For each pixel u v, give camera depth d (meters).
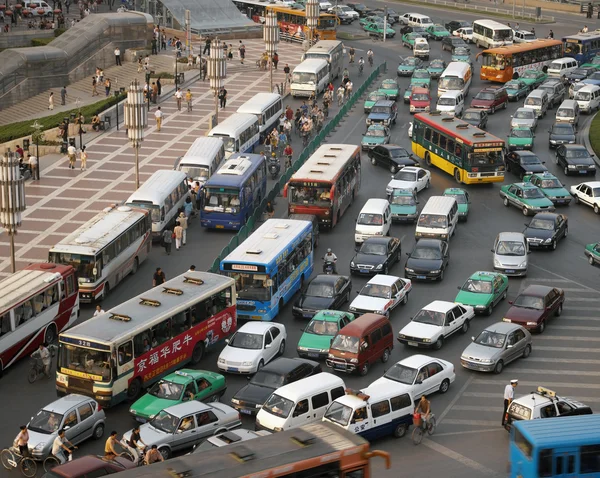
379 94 108.00
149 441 43.22
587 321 60.12
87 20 125.81
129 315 51.72
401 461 43.88
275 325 55.16
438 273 64.88
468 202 77.56
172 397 47.50
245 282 58.59
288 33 143.38
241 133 89.62
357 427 44.56
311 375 50.31
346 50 137.75
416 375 48.97
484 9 168.00
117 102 104.31
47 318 56.31
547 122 103.50
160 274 62.28
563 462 37.28
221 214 73.94
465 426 47.41
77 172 86.94
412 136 93.19
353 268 66.19
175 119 103.44
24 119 110.19
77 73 121.50
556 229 71.75
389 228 74.06
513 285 65.44
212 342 55.81
